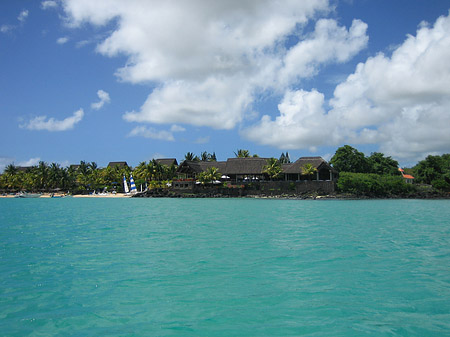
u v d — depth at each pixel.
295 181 94.31
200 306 10.43
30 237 24.34
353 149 107.56
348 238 23.50
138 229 28.66
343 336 8.45
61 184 130.25
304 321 9.34
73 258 17.05
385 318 9.55
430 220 36.56
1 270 14.70
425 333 8.63
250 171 100.69
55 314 9.86
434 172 106.00
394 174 113.31
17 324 9.20
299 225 31.39
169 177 125.94
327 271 14.45
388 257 17.23
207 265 15.45
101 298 11.15
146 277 13.52
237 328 8.92
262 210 52.00
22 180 134.12
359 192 90.88
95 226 31.12
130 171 135.50
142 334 8.60
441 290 11.97
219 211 50.16
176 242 21.81
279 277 13.51
